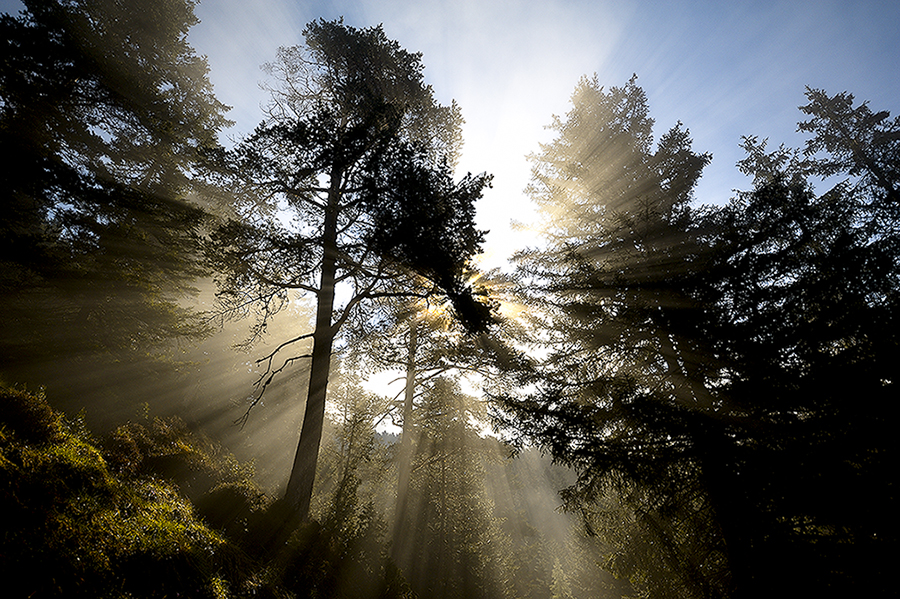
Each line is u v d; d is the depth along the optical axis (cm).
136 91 1382
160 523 631
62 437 679
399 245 1020
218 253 1075
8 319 1167
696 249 931
